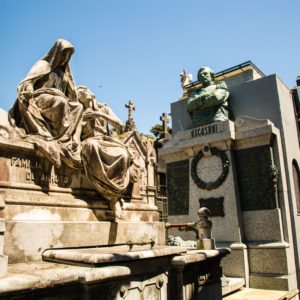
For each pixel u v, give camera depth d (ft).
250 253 35.86
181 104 49.19
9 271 11.71
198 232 24.38
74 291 11.84
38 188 16.42
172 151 44.65
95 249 16.22
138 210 21.62
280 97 40.06
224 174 38.73
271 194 36.11
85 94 21.63
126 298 13.96
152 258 15.84
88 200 18.45
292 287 33.47
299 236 36.68
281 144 38.22
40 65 19.10
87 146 18.10
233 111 42.91
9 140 15.46
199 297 19.56
